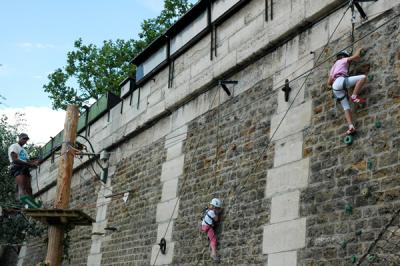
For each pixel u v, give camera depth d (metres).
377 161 7.26
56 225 9.33
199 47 12.09
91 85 27.98
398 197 6.84
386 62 7.55
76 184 17.88
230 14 11.12
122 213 14.14
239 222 9.54
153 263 11.95
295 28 9.26
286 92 9.19
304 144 8.56
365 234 7.12
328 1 8.60
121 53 27.59
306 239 7.99
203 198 10.84
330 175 7.91
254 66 10.30
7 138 19.56
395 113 7.22
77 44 28.17
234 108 10.59
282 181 8.78
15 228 18.69
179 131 12.40
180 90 12.48
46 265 9.08
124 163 14.81
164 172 12.58
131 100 14.95
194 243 10.72
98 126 16.77
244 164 9.85
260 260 8.78
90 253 15.28
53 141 21.03
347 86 7.77
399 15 7.54
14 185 18.47
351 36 8.20
